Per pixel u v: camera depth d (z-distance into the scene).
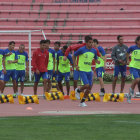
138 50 37.69
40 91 52.53
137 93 44.19
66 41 92.06
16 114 28.06
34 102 37.19
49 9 100.19
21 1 101.69
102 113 28.28
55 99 41.00
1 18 95.50
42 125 22.22
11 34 92.94
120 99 38.88
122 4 101.31
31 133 19.58
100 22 97.56
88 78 34.56
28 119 24.78
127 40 93.38
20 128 21.19
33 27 94.25
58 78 45.06
